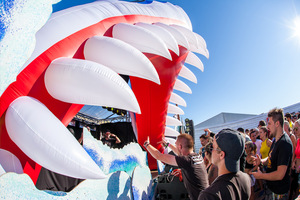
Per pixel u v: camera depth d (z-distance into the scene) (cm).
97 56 258
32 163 200
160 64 450
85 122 1087
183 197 285
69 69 200
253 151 290
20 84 186
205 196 119
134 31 317
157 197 308
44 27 240
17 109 161
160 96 477
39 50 214
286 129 378
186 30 498
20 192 119
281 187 213
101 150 214
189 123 1151
